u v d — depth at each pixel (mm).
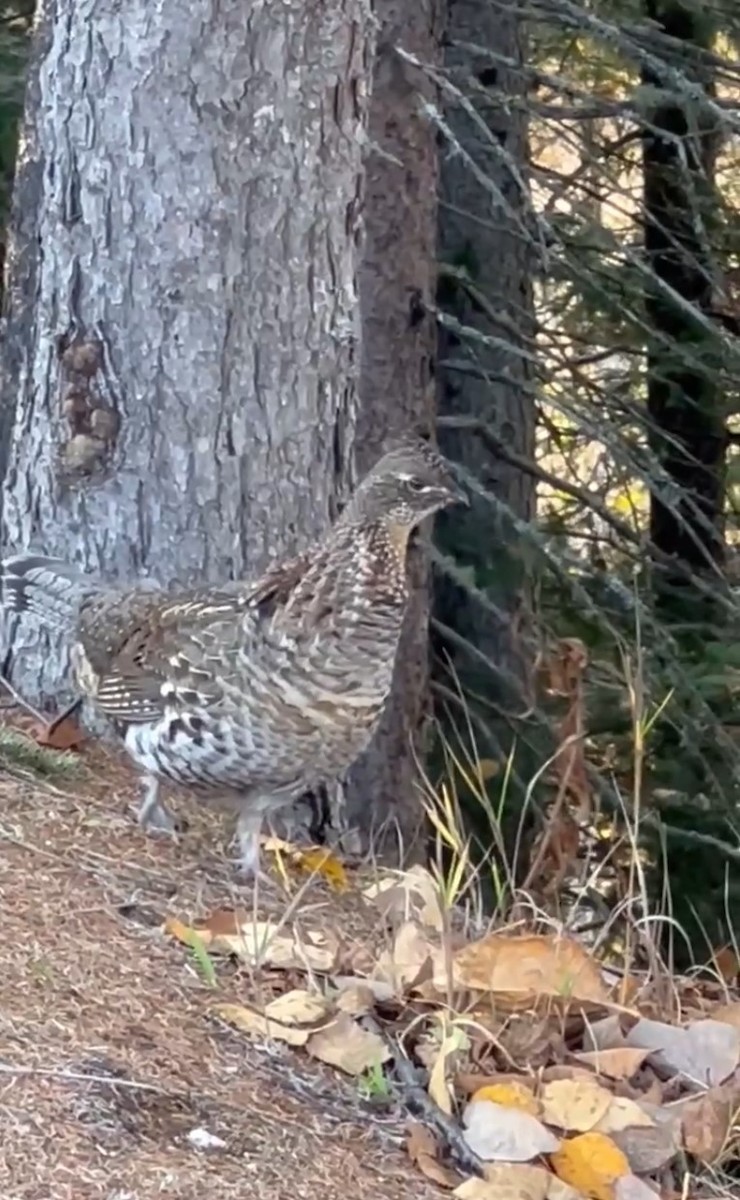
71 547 6195
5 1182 3441
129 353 6102
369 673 5098
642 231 11117
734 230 10164
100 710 5578
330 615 5023
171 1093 3891
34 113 6223
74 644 5770
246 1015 4293
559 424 11453
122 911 4824
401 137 8039
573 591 7984
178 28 5941
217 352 6070
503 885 6207
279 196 6047
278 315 6090
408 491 5082
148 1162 3621
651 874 9070
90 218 6090
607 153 9461
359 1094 4109
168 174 6008
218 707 5098
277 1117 3934
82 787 5805
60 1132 3641
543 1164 3984
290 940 4789
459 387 9289
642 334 9789
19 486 6312
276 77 5992
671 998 4988
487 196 9086
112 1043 4031
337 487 6262
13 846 5117
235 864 5484
